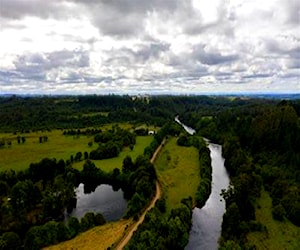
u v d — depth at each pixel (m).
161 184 146.50
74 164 181.88
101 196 145.75
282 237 99.50
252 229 102.50
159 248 83.44
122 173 162.38
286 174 143.12
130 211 114.56
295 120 191.25
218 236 102.56
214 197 135.50
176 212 105.12
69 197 132.25
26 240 92.94
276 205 117.75
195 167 173.00
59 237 97.06
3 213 112.94
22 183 124.38
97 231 103.06
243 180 124.19
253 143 191.88
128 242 89.69
